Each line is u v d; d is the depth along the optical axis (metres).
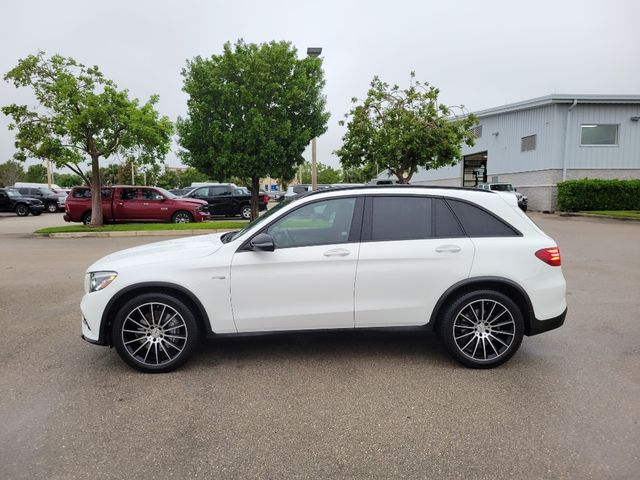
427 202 4.50
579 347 4.93
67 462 2.93
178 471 2.84
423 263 4.31
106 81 16.66
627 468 2.84
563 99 25.41
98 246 13.31
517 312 4.32
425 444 3.13
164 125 16.94
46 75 16.08
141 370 4.30
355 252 4.30
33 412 3.57
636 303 6.69
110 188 18.64
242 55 17.98
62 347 5.00
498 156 31.31
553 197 26.39
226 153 17.53
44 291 7.64
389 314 4.35
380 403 3.71
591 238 14.40
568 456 2.97
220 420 3.45
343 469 2.87
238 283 4.25
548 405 3.65
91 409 3.62
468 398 3.78
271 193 55.69
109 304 4.20
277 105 18.08
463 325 4.39
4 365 4.50
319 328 4.36
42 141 15.92
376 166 16.84
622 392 3.87
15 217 29.31
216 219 23.50
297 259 4.26
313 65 18.42
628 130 25.94
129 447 3.10
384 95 16.42
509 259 4.34
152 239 15.03
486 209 4.50
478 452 3.03
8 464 2.91
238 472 2.84
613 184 24.53
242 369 4.38
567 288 7.66
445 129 15.89
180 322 4.31
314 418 3.48
